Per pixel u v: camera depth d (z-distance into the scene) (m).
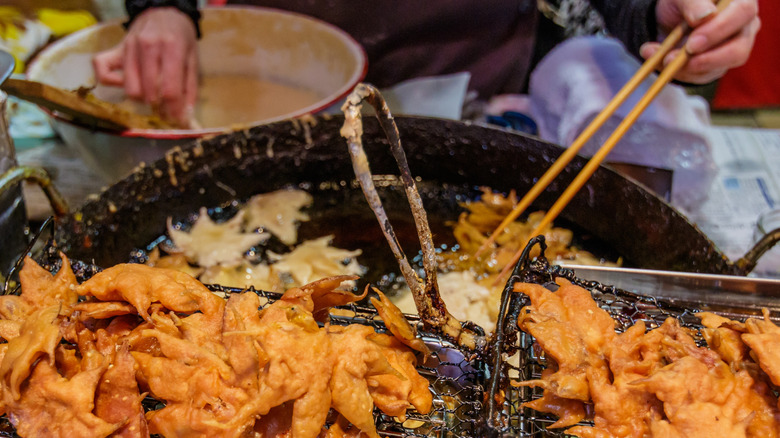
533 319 0.43
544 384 0.41
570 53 0.85
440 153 0.72
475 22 0.92
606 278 0.49
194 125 0.78
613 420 0.40
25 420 0.41
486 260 0.63
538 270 0.45
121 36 0.83
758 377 0.41
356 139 0.34
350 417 0.41
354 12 0.92
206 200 0.70
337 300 0.44
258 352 0.40
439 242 0.66
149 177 0.65
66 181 0.72
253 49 0.87
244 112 0.83
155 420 0.42
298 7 0.94
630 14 0.79
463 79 0.84
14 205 0.54
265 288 0.61
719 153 0.79
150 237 0.65
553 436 0.42
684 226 0.58
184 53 0.80
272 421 0.41
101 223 0.61
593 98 0.77
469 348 0.44
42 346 0.41
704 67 0.66
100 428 0.41
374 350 0.41
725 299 0.48
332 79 0.83
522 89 0.97
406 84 0.85
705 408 0.38
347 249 0.66
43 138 0.78
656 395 0.40
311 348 0.40
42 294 0.45
